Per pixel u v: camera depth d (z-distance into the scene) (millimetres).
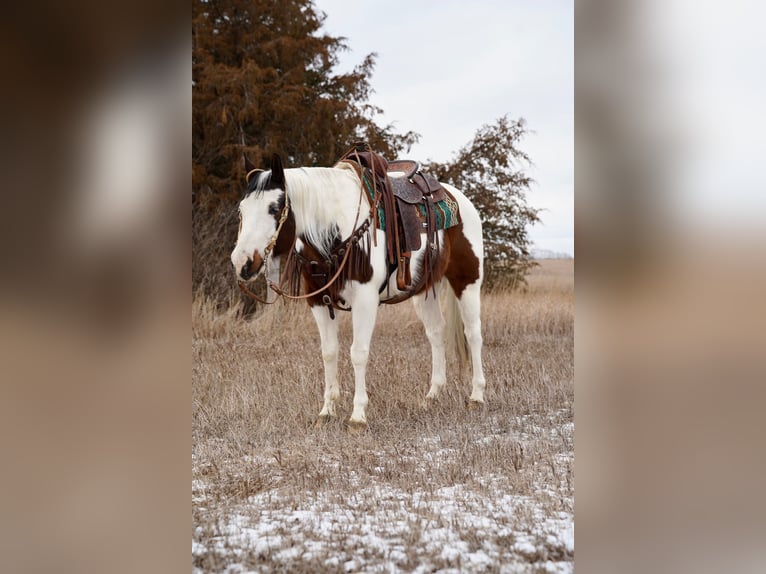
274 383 5254
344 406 4809
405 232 4441
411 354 6871
